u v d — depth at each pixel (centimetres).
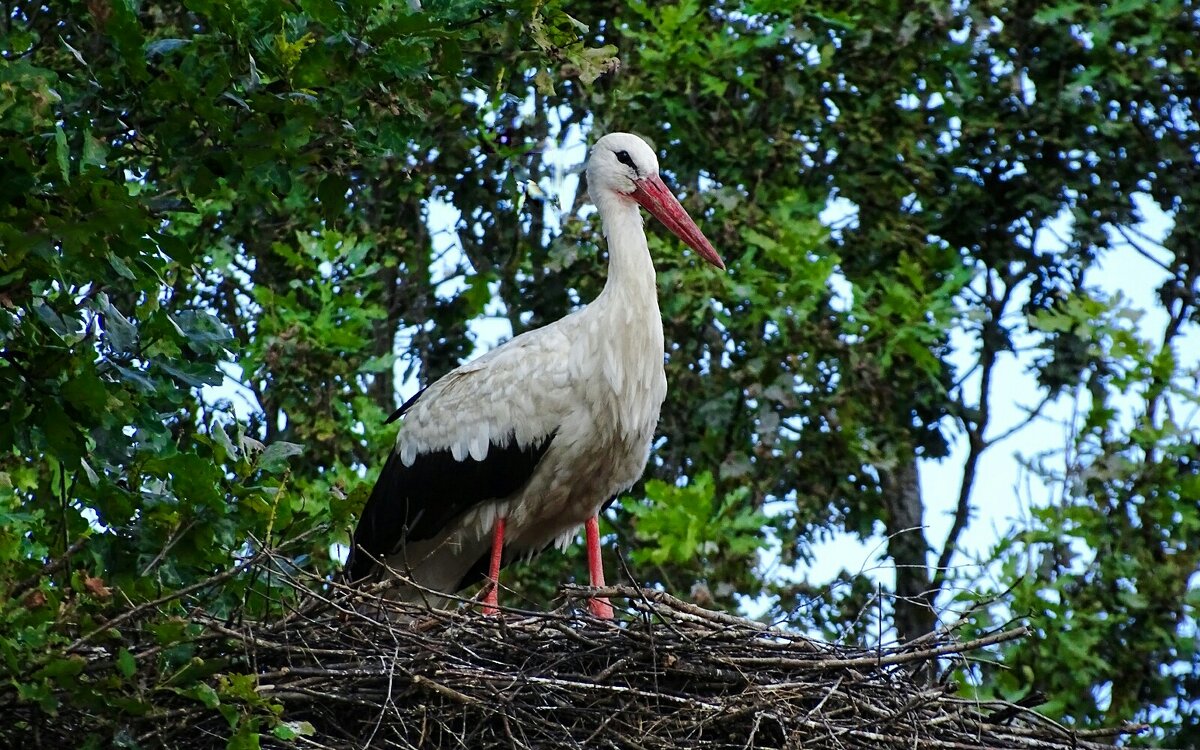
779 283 1770
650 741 1038
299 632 1041
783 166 1872
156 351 1010
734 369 1784
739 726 1066
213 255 1622
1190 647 1762
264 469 1073
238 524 1009
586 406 1336
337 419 1662
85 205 936
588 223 1719
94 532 999
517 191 1255
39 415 970
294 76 1020
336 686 1028
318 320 1605
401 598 1403
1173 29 2020
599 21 1895
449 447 1357
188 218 1584
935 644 1149
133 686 927
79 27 1154
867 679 1089
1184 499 1830
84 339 1022
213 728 998
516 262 1769
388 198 1794
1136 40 1967
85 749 930
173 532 984
